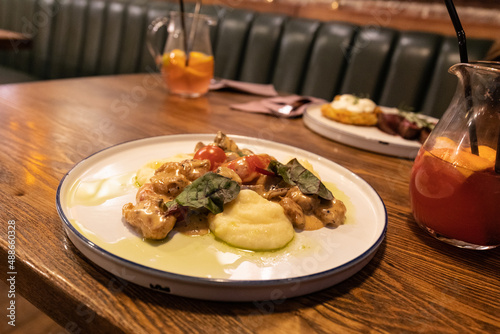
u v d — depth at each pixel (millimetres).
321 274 267
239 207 324
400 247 355
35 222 329
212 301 266
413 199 374
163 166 367
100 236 300
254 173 386
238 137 524
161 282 259
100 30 1463
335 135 635
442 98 1007
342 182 446
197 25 790
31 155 460
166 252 293
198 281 250
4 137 502
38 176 412
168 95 821
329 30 1121
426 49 1021
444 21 1111
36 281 280
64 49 1567
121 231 310
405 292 296
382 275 313
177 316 250
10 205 349
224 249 306
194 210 333
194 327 244
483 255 357
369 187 421
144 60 1385
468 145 329
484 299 298
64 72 1599
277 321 255
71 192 358
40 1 1588
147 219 298
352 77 1101
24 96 696
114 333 244
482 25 1062
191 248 302
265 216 321
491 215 323
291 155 499
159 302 260
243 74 1240
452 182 330
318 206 362
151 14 1354
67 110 647
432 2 1113
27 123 563
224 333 242
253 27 1215
